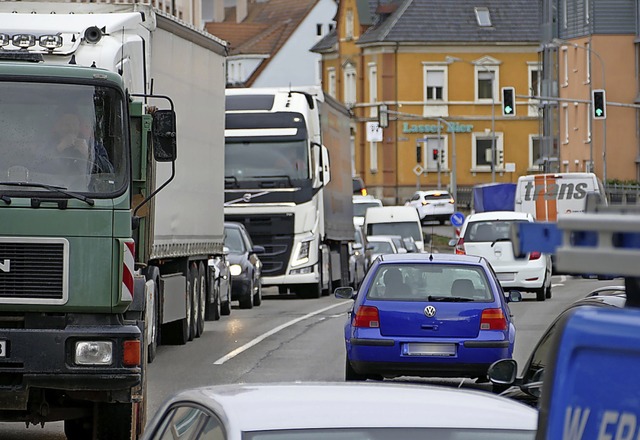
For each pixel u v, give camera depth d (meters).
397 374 40.41
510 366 23.80
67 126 29.55
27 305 28.78
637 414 7.00
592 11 197.50
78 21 35.47
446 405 12.09
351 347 40.69
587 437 7.18
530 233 7.24
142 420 30.95
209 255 62.97
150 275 48.41
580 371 7.24
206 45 59.09
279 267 91.38
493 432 11.34
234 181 90.81
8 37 33.84
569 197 122.31
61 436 33.75
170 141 30.66
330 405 11.98
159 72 50.06
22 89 29.70
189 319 58.94
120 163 29.47
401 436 11.21
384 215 163.88
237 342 59.16
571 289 105.81
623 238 6.99
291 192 90.88
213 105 61.38
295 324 69.75
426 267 41.09
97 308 28.84
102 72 29.84
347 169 110.19
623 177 197.25
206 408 12.38
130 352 28.52
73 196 28.97
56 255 28.89
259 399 12.27
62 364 28.28
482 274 41.09
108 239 29.02
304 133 90.81
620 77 197.00
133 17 36.91
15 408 28.36
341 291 43.28
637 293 7.27
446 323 40.16
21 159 29.30
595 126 197.25
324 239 96.81
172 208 52.44
